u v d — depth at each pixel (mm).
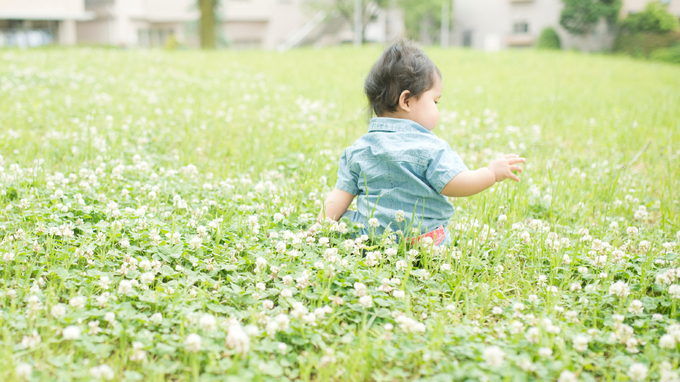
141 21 35062
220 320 1956
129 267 2246
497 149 5277
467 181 2512
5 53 13172
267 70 12195
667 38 30062
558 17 34375
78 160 4090
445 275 2430
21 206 2805
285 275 2281
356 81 10586
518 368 1726
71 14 31016
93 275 2172
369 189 2688
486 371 1706
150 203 3197
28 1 29672
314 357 1799
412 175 2559
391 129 2664
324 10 34062
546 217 3418
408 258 2432
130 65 11641
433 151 2553
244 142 4891
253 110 6945
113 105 6746
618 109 8031
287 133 5496
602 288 2348
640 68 16469
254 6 35562
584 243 2838
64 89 8016
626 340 1927
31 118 5594
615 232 3062
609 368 1812
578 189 3859
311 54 17109
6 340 1723
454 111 7434
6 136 4684
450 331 1959
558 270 2549
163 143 4879
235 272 2273
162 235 2605
